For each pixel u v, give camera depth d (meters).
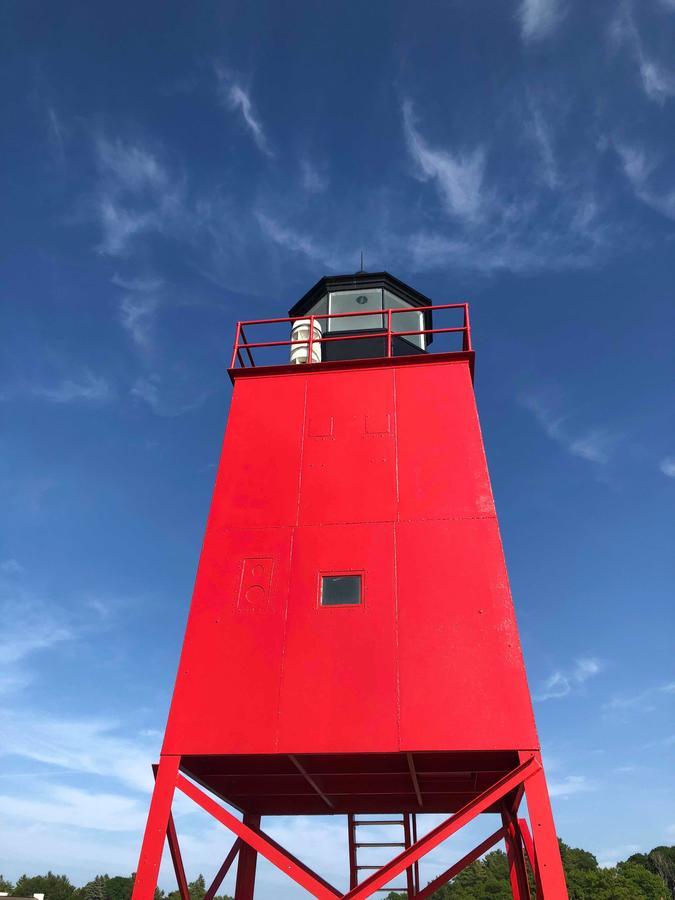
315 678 11.58
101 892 123.25
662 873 131.38
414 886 15.01
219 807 10.90
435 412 14.54
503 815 14.17
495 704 10.98
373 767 12.62
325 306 18.92
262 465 14.32
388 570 12.55
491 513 13.00
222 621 12.39
